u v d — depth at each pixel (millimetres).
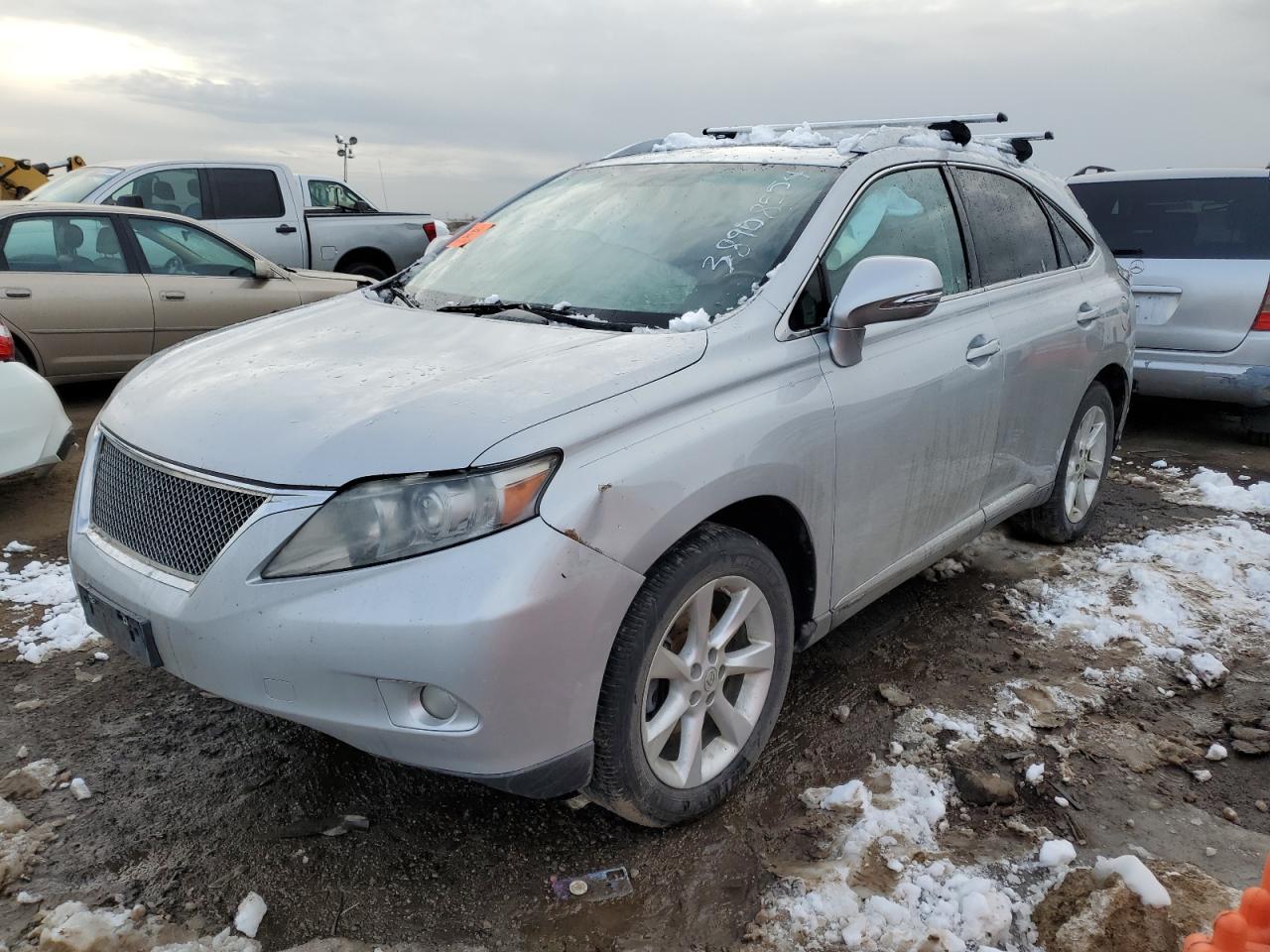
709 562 2486
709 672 2607
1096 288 4492
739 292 2889
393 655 2086
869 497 3055
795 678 3463
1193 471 6156
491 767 2170
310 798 2770
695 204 3301
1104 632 3799
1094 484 4781
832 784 2852
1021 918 2314
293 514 2176
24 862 2477
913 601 4094
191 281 7535
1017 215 4102
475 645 2059
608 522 2219
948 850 2570
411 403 2322
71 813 2684
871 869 2475
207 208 10195
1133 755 3018
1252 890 1879
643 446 2334
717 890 2430
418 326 2957
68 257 7027
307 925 2305
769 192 3227
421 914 2346
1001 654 3656
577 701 2230
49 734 3057
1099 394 4594
